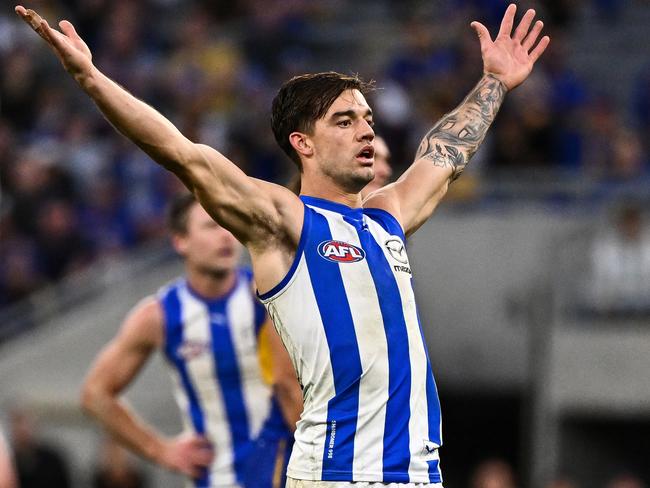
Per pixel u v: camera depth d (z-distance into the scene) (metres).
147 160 50.38
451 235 46.06
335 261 15.13
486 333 45.47
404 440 14.95
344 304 15.03
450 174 17.12
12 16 56.47
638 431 42.50
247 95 54.78
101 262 47.56
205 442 23.39
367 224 15.66
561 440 42.19
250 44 59.91
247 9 63.22
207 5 63.44
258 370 23.28
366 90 16.20
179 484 40.72
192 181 14.66
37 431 43.53
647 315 42.03
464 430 48.53
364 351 14.95
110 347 23.84
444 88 51.78
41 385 44.75
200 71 56.25
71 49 14.21
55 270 46.97
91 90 14.30
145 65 56.91
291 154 16.05
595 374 41.88
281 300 15.13
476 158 47.84
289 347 15.30
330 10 65.12
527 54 18.36
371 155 15.65
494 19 57.00
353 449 14.82
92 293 45.78
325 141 15.56
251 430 23.20
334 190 15.70
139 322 23.70
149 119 14.44
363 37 63.22
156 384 42.41
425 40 54.62
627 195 45.72
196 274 23.53
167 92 54.75
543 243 45.22
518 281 45.28
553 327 42.44
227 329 23.31
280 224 15.09
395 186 16.73
